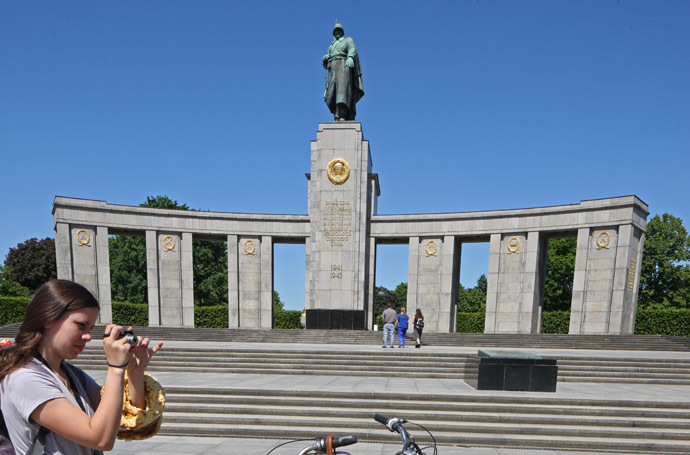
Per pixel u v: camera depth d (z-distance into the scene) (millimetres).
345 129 31406
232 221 33344
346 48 32625
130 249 45062
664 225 43219
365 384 11750
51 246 50844
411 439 3246
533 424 8961
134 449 7680
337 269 30719
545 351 19891
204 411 9617
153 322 31391
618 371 13906
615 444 8172
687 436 8367
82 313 2170
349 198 31062
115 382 1959
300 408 9609
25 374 1958
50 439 1979
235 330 25547
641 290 43250
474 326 34344
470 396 9875
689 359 14836
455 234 31188
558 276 43812
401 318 19906
